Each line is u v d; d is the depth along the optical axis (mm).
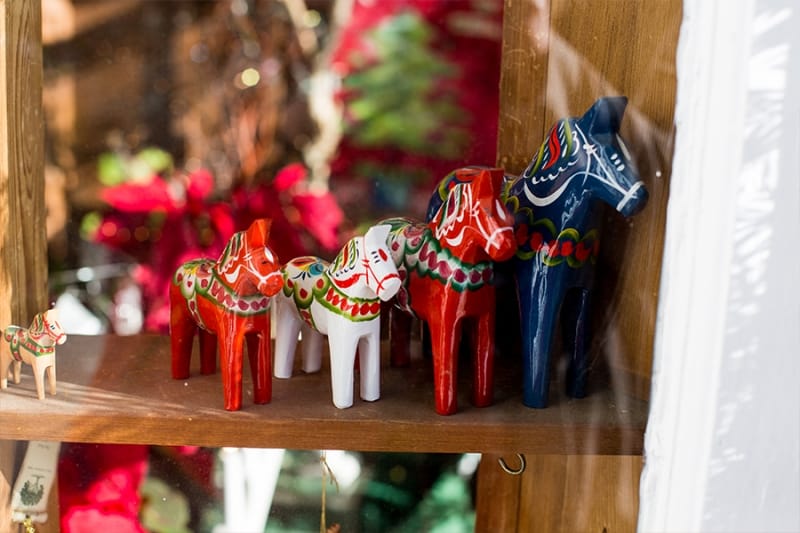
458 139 870
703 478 536
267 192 884
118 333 864
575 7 692
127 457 823
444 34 860
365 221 887
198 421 631
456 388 653
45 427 631
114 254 875
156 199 876
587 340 665
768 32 490
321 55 868
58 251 861
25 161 727
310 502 851
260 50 866
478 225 619
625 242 635
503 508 862
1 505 677
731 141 502
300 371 749
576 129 631
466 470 867
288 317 720
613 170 606
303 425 633
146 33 852
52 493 772
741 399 526
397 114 871
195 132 875
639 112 602
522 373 710
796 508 537
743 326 518
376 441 637
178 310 695
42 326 652
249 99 873
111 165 866
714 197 514
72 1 831
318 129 877
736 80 497
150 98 864
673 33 551
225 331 640
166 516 837
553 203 644
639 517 586
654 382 568
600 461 676
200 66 865
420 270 662
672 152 555
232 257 642
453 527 869
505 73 790
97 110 856
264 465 841
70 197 860
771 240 509
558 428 632
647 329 611
